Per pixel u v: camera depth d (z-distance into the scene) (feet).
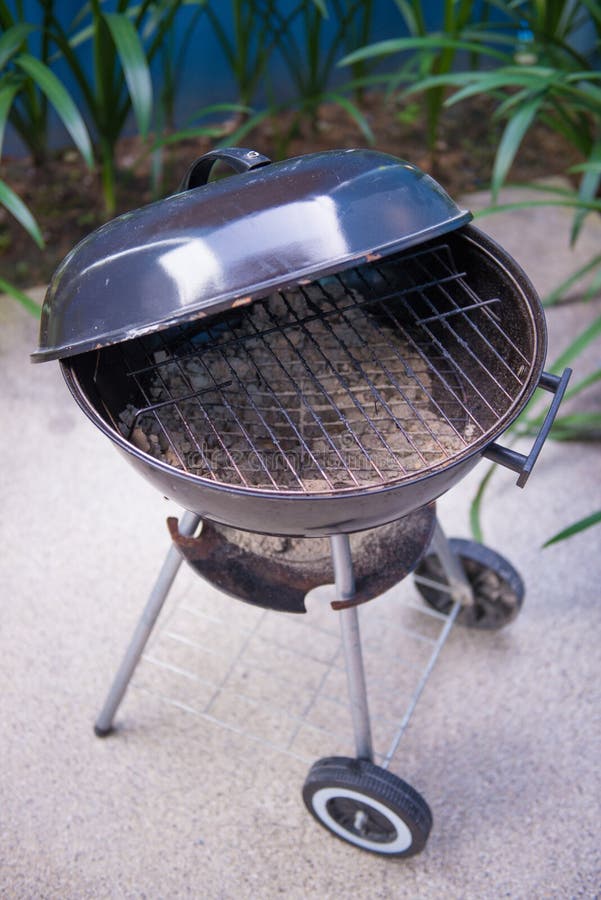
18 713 4.20
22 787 3.99
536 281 5.93
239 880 3.76
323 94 6.03
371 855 3.83
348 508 2.88
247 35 6.18
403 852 3.72
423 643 4.43
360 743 3.65
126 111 5.84
